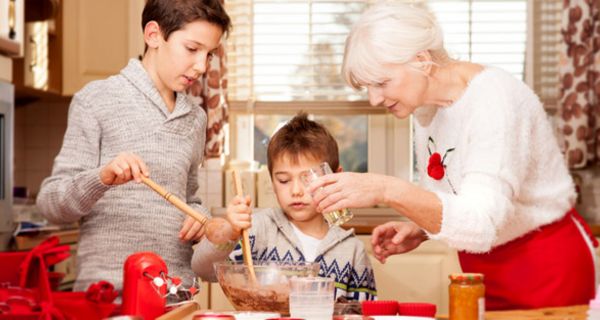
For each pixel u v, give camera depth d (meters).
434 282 3.08
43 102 4.28
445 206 1.51
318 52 3.97
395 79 1.70
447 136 1.79
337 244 2.12
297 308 1.29
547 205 1.80
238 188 1.58
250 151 4.03
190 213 1.59
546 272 1.81
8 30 2.64
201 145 2.01
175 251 1.86
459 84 1.73
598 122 3.60
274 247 2.10
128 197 1.82
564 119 3.58
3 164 2.69
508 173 1.60
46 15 3.64
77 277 1.84
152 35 1.85
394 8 1.71
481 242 1.53
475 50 3.92
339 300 1.53
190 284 1.87
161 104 1.86
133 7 3.93
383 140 3.98
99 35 3.93
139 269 1.38
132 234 1.82
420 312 1.39
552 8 3.82
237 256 2.08
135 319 1.09
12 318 1.33
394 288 3.09
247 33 3.98
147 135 1.84
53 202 1.74
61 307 1.42
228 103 3.97
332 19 3.97
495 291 1.87
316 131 2.13
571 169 3.72
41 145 4.28
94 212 1.82
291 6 3.99
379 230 1.90
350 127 4.02
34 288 1.49
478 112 1.66
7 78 2.72
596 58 3.58
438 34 1.72
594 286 1.87
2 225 2.69
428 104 1.79
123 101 1.84
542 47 3.82
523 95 1.70
